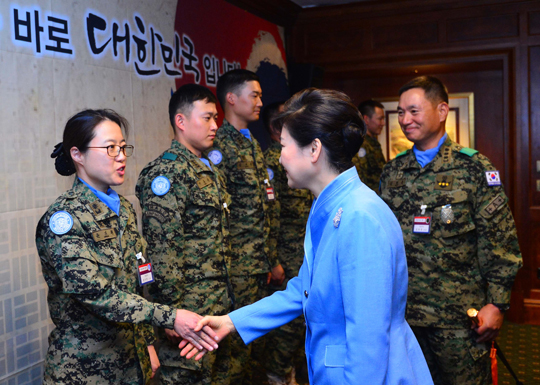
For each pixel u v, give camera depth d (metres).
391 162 2.24
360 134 1.17
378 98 5.00
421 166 2.10
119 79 2.47
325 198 1.17
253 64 3.96
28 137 1.94
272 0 4.09
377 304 1.02
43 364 1.97
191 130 2.12
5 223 1.83
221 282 2.09
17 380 1.86
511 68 4.12
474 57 4.21
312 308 1.17
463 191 1.98
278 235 3.01
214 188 2.08
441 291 1.99
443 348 1.99
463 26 4.20
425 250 2.02
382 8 4.39
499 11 4.08
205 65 3.27
